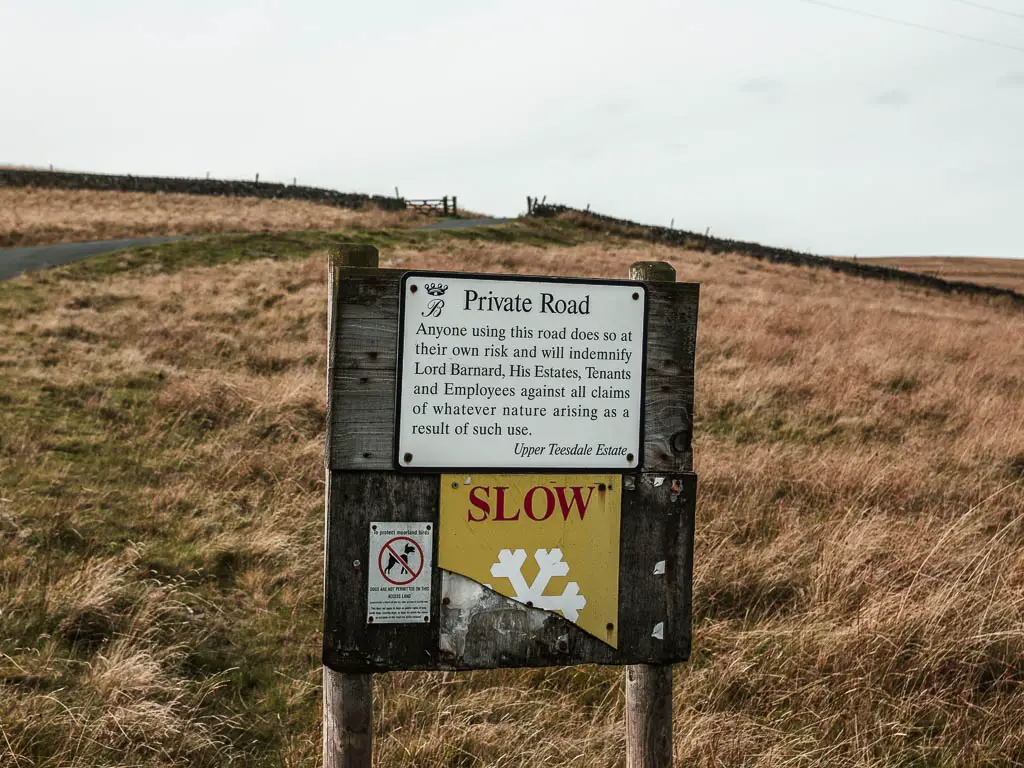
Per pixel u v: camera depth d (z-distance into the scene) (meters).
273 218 37.53
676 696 4.05
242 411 8.66
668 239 41.00
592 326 2.78
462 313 2.69
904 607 4.47
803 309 18.48
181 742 3.63
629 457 2.82
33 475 6.54
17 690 3.82
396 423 2.67
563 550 2.79
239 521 6.10
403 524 2.68
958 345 14.23
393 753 3.62
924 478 7.12
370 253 2.66
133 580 4.99
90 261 19.67
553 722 3.91
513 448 2.74
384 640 2.69
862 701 3.92
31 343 11.10
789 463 7.45
